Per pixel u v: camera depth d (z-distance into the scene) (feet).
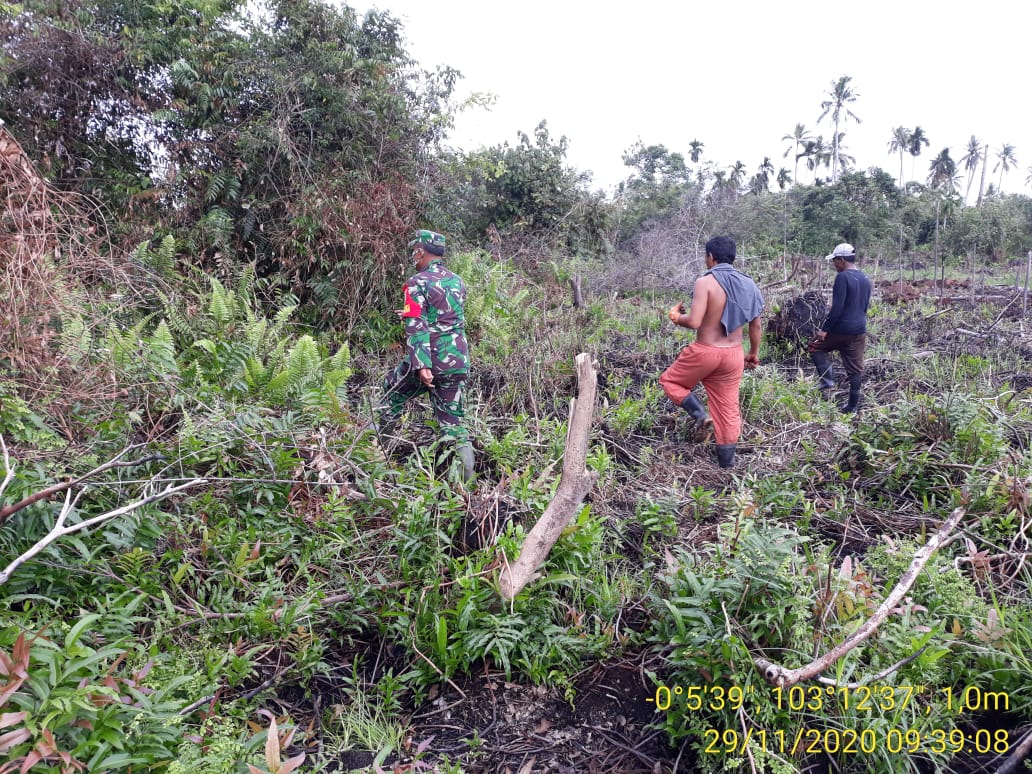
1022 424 15.34
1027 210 120.78
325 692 8.35
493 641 8.18
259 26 24.21
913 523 11.92
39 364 11.23
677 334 28.50
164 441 11.36
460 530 10.14
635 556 11.39
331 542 9.91
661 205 65.67
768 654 7.63
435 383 13.83
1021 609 8.89
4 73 20.52
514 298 27.89
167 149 22.52
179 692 7.29
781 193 106.83
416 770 7.14
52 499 8.58
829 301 28.35
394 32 26.63
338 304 23.65
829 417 18.39
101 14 22.53
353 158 24.79
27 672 5.81
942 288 45.06
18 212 12.60
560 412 18.43
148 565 8.86
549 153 48.47
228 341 16.74
